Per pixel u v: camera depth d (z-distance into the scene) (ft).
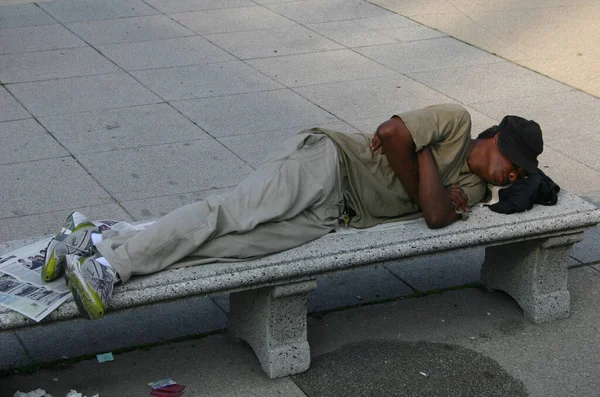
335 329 14.37
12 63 26.84
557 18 33.63
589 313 15.15
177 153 20.97
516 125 13.52
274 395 12.49
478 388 12.88
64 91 24.73
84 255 11.78
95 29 30.55
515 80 27.07
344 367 13.26
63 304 11.05
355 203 13.33
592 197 19.31
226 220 12.02
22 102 23.82
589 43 30.78
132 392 12.40
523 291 14.89
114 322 14.35
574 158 21.58
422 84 26.30
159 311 14.78
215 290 11.79
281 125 22.80
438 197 13.09
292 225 12.56
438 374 13.19
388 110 24.04
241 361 13.35
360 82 26.27
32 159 20.36
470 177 13.94
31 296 11.14
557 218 13.93
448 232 13.25
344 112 23.84
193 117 23.21
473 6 34.99
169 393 12.35
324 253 12.46
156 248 11.60
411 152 12.98
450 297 15.55
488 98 25.39
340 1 35.32
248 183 12.43
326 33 31.07
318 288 15.75
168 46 29.01
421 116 13.03
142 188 19.10
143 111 23.52
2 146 21.01
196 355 13.47
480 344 14.08
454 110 13.46
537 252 14.46
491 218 13.75
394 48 29.71
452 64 28.32
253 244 12.14
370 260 12.64
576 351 13.97
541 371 13.38
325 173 12.84
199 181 19.51
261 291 12.64
